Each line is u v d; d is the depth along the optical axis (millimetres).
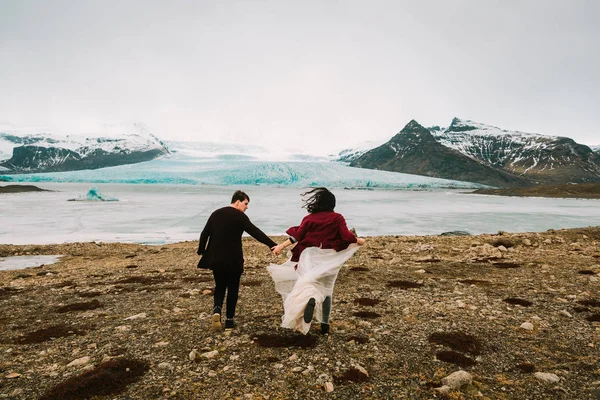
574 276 8797
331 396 3467
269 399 3416
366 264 11234
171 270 10969
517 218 41062
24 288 8758
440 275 9328
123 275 10359
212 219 5148
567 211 54031
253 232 5035
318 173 199125
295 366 4086
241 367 4070
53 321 5910
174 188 151625
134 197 77188
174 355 4406
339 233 4633
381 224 33938
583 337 4926
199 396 3467
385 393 3516
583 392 3514
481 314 5957
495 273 9492
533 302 6629
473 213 47562
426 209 53875
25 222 31969
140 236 24203
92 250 16812
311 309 4148
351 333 5094
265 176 191000
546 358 4289
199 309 6438
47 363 4238
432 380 3766
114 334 5172
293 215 40094
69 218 35344
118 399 3402
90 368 4070
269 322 5621
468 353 4434
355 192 136250
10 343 4922
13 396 3469
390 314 5988
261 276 9508
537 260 11305
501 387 3619
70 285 9000
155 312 6293
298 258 4805
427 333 5098
